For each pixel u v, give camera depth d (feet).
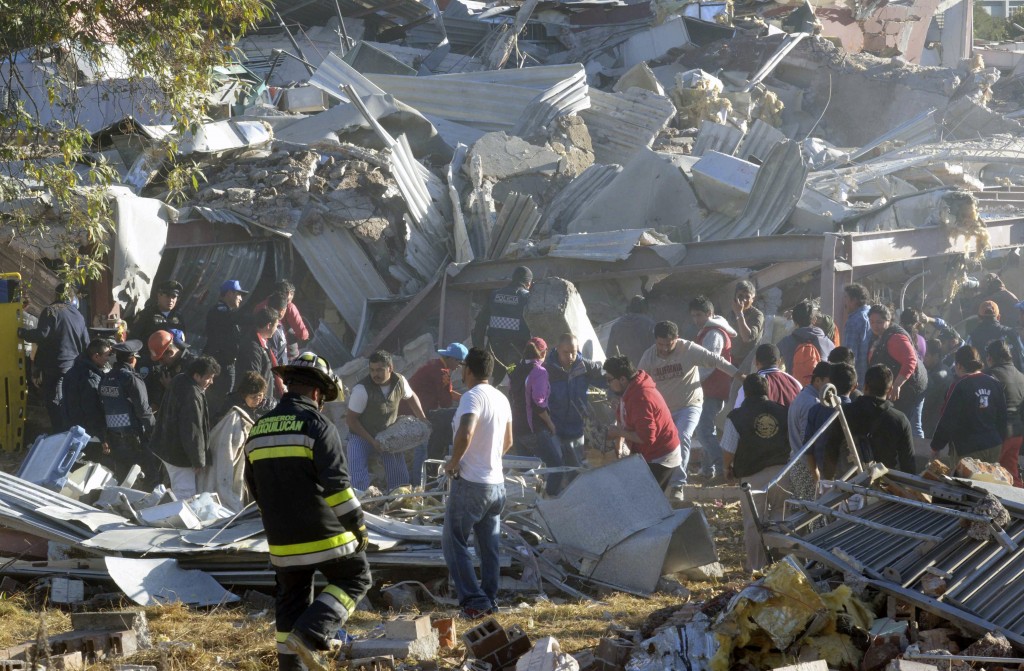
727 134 218.18
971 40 422.00
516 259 150.51
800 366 107.34
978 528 56.18
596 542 78.95
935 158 213.87
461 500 68.49
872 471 65.36
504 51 299.99
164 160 150.30
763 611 51.93
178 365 119.75
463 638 55.93
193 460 88.74
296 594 50.80
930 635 51.16
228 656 59.06
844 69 305.53
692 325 155.94
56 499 80.23
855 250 142.92
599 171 183.32
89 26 116.26
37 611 68.39
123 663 55.93
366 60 262.47
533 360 106.11
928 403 126.21
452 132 208.95
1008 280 182.60
